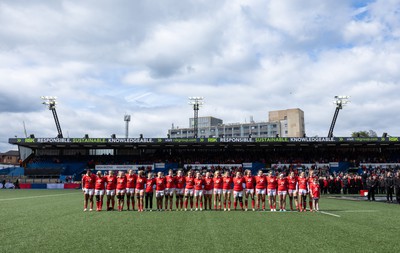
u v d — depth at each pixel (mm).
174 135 148750
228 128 138125
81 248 9969
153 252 9484
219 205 23266
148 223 15055
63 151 67375
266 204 26375
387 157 60250
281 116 134750
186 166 59688
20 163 65750
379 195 37438
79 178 60219
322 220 16078
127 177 21484
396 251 9695
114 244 10523
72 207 22891
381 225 14531
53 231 12930
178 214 18688
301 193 20766
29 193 40562
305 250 9766
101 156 65938
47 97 64875
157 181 21266
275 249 9875
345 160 60125
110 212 19875
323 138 56156
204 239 11320
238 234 12258
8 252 9516
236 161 61062
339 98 65250
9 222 15422
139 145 63062
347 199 31953
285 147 64125
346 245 10445
